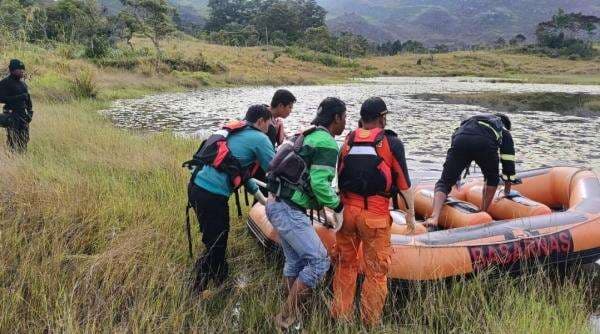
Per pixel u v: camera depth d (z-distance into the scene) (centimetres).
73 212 495
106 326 327
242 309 382
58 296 349
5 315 328
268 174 367
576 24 10969
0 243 405
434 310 379
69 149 842
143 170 728
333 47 9112
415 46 12850
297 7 12638
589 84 4978
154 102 2320
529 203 527
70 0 5322
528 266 448
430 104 2475
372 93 3297
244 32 9700
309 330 359
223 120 1697
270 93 3066
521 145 1272
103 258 400
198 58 4378
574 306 402
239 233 543
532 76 6775
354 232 380
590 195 537
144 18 4766
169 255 440
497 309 388
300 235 359
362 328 360
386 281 384
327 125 359
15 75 762
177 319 345
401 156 363
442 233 446
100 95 2355
